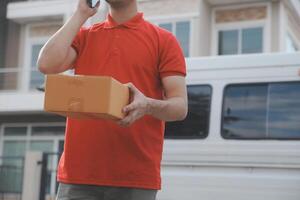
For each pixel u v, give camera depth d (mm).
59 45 3660
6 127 29547
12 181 21562
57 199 3723
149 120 3680
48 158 16844
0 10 32500
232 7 26375
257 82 8883
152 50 3723
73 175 3643
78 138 3656
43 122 28906
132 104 3273
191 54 25750
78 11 3758
